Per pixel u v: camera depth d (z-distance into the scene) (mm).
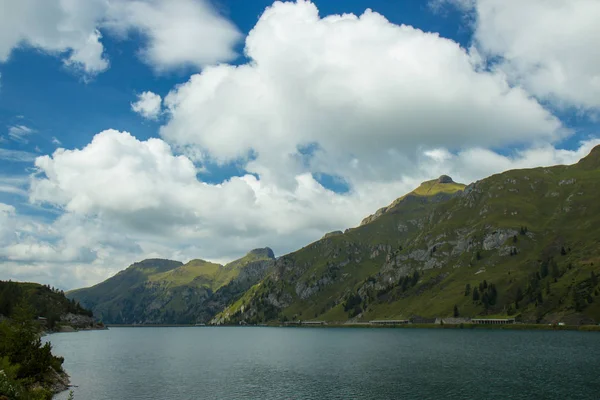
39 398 53844
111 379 100062
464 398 76000
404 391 83125
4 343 78125
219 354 170875
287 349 193375
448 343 193125
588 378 91250
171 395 81438
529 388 82500
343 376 103375
